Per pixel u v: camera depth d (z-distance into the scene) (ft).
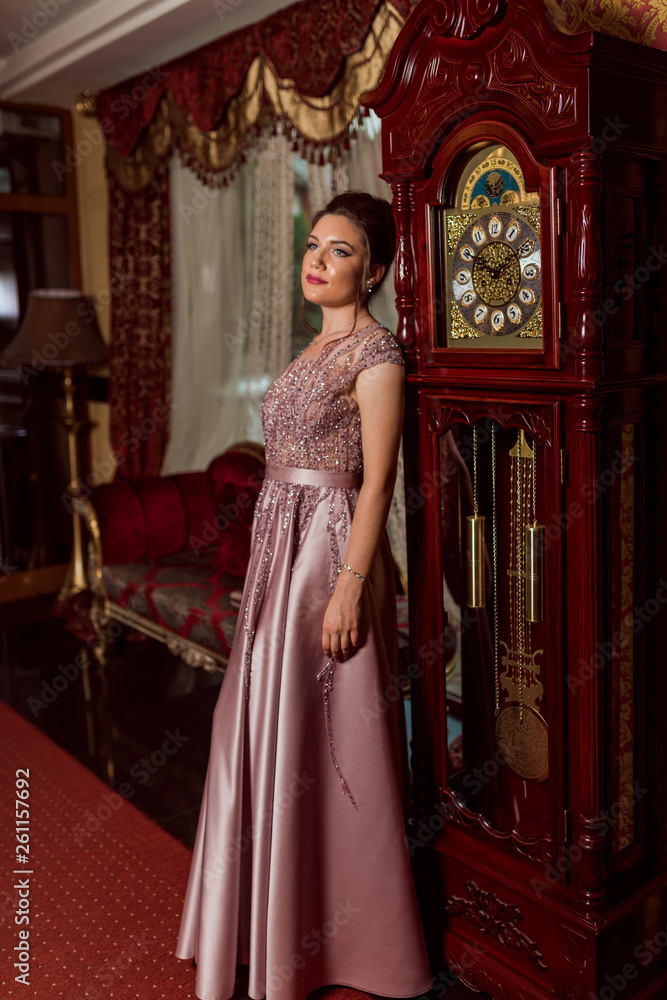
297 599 6.39
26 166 16.61
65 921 7.69
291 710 6.31
